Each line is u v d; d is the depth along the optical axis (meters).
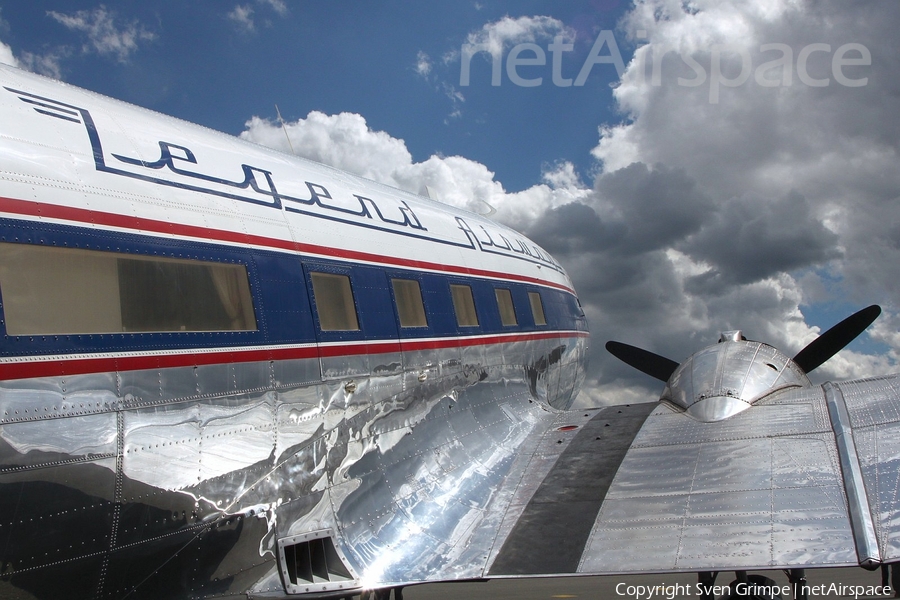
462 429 6.56
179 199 4.16
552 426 6.99
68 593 3.22
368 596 5.03
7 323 3.12
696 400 5.90
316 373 4.77
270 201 4.91
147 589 3.56
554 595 10.67
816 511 4.09
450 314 6.82
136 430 3.52
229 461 3.99
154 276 3.83
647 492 4.73
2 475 2.98
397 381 5.71
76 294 3.43
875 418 4.84
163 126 4.51
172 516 3.63
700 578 5.29
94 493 3.30
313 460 4.63
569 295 10.77
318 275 5.06
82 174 3.67
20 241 3.27
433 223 7.25
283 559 4.28
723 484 4.55
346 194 5.94
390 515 5.19
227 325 4.17
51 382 3.22
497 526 5.04
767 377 6.03
